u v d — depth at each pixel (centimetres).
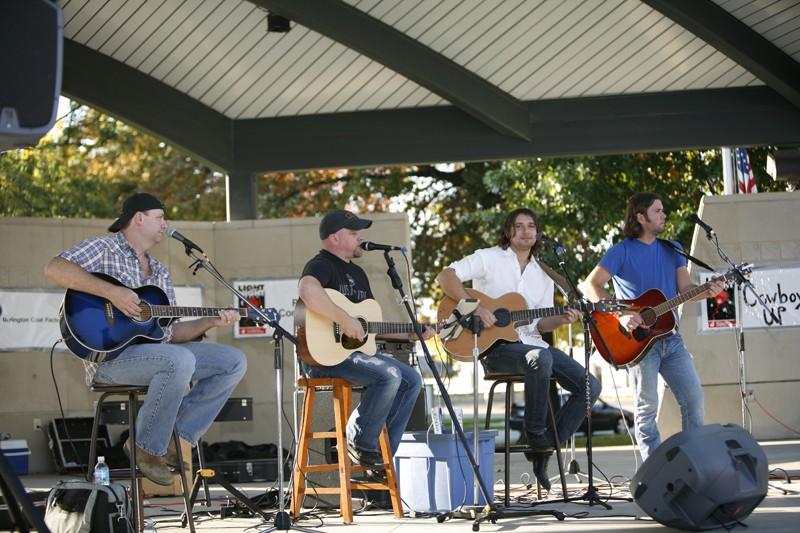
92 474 434
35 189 1611
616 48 834
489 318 506
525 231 548
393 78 875
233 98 894
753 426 839
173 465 450
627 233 569
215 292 889
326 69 861
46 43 291
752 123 888
